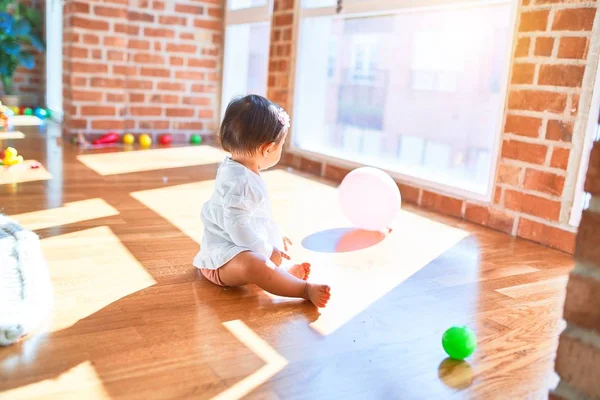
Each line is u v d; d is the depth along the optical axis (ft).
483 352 4.30
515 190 8.04
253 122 5.21
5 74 19.45
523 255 7.07
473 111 8.91
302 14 12.51
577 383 2.58
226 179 5.23
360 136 11.40
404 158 10.37
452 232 8.02
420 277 5.96
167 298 4.93
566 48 7.25
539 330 4.75
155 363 3.80
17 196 8.25
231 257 5.06
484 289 5.70
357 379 3.78
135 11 14.83
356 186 7.49
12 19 18.85
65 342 4.01
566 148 7.32
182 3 15.37
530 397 3.69
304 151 12.60
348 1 11.23
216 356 3.96
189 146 14.94
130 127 15.34
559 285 5.96
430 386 3.76
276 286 5.00
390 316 4.87
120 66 14.66
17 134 14.80
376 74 10.85
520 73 7.89
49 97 20.47
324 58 12.17
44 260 5.56
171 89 15.67
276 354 4.05
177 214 7.79
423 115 9.87
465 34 8.95
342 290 5.44
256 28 14.55
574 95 7.19
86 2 13.96
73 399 3.31
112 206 8.01
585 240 2.51
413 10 9.86
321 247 6.83
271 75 13.64
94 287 5.07
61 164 11.03
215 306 4.83
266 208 5.58
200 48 15.87
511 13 8.02
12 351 3.84
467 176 9.10
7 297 4.49
